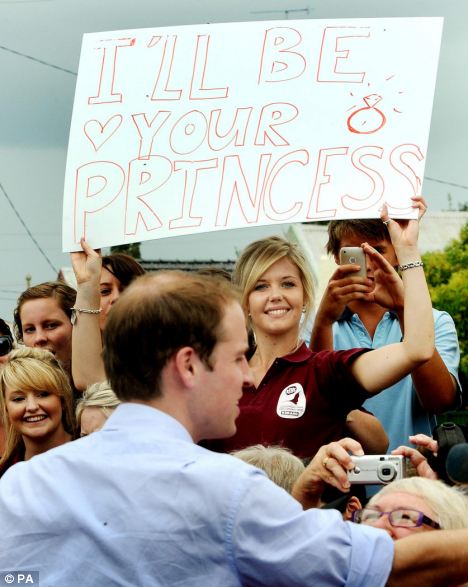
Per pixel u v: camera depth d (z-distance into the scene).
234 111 5.00
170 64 5.08
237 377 3.00
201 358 2.96
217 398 2.98
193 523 2.82
